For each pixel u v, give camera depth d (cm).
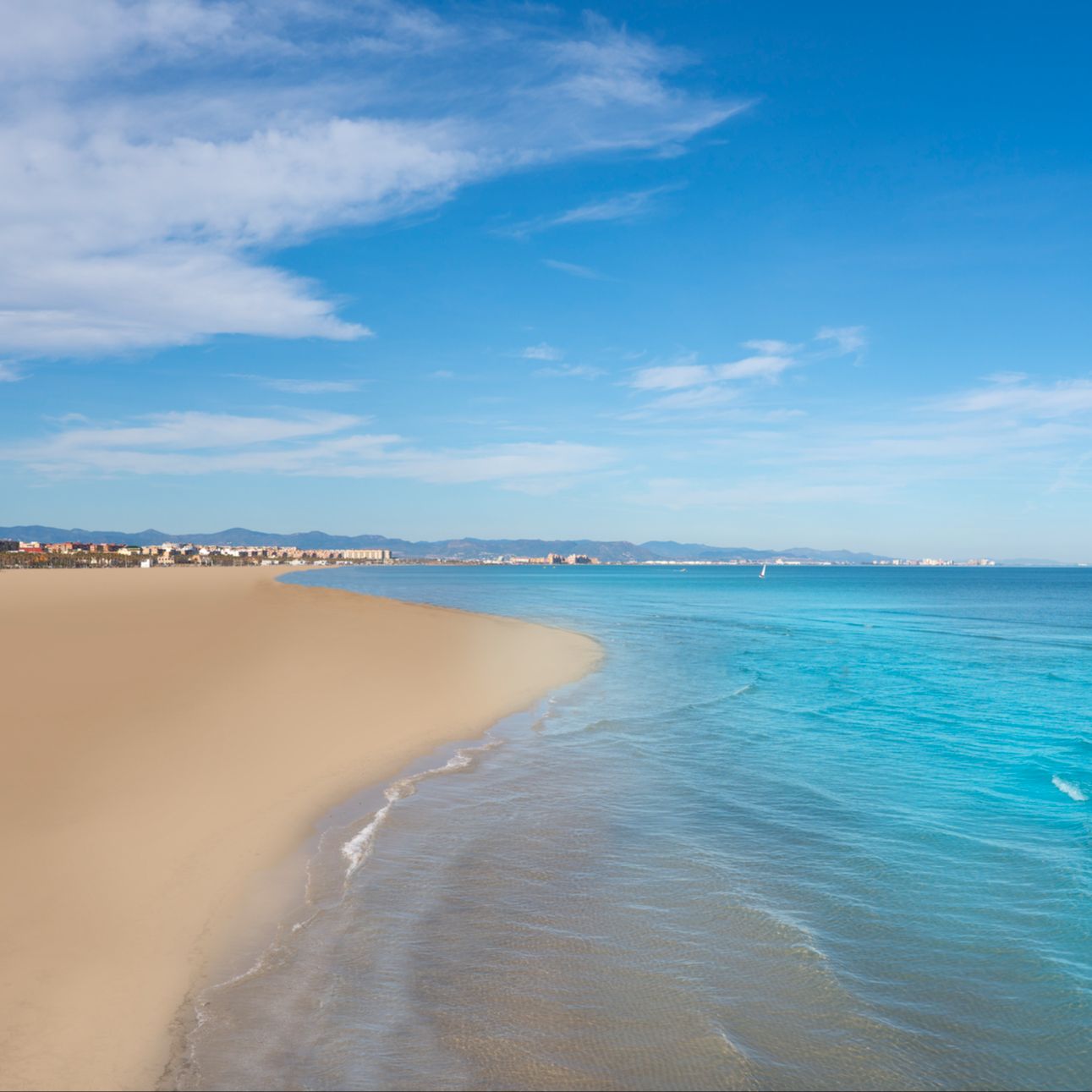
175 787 968
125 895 680
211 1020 517
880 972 616
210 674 1800
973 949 655
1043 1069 498
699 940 662
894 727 1605
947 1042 525
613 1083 472
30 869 709
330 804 989
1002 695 2053
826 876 808
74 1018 503
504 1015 541
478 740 1417
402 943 640
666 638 3609
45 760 1026
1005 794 1116
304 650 2381
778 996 576
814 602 7831
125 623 2958
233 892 710
